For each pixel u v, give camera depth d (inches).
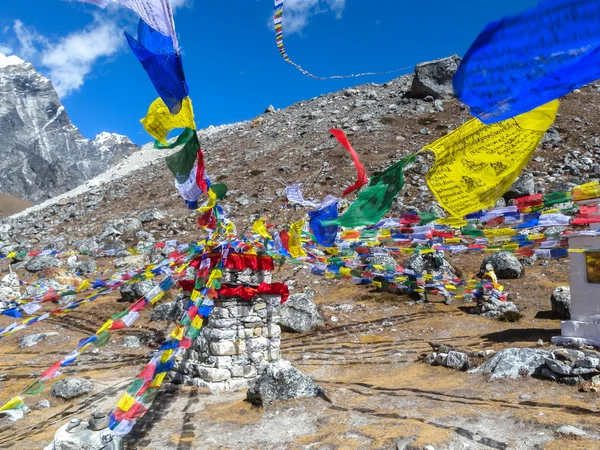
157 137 434.9
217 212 571.5
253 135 2787.9
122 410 351.9
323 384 559.8
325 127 2482.8
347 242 569.3
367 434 390.6
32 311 550.3
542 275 1019.9
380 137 2140.7
